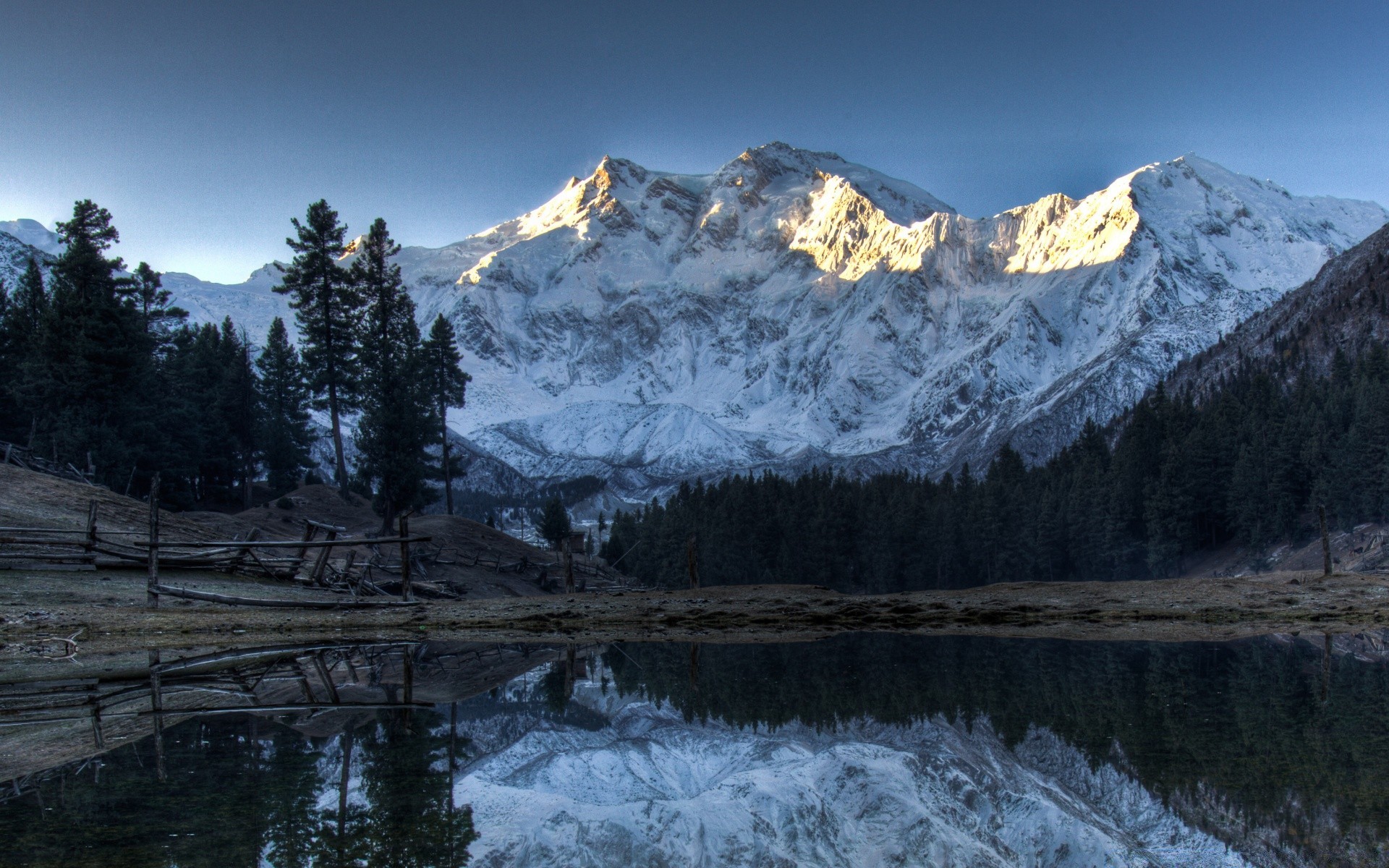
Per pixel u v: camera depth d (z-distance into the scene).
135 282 80.62
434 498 78.00
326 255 83.12
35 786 13.48
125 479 67.12
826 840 13.12
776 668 27.30
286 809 12.63
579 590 66.94
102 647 26.84
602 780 15.41
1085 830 13.16
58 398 68.44
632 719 20.61
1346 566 87.81
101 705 19.45
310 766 14.99
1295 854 11.73
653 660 29.44
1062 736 18.28
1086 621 40.47
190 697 20.69
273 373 117.44
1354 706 20.41
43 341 68.50
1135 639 33.16
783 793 15.05
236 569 42.97
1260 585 49.94
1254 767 15.63
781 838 13.08
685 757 17.48
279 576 44.16
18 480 46.34
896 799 14.80
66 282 71.44
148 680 22.45
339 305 84.12
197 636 30.64
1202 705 20.88
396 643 32.62
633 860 11.77
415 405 76.81
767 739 18.86
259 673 24.47
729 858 12.35
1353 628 35.97
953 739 18.52
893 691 23.41
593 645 33.53
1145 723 19.16
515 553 77.94
